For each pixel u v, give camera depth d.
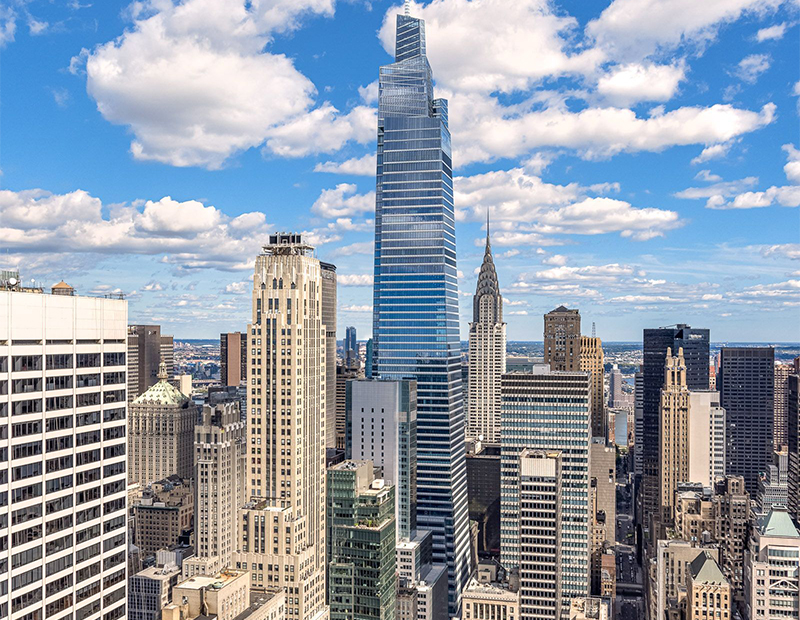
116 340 170.12
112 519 168.62
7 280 156.12
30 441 145.88
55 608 151.25
